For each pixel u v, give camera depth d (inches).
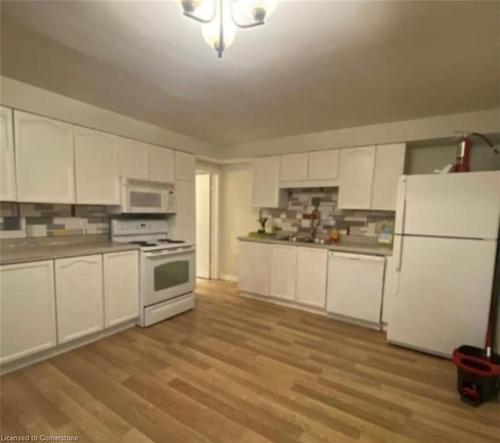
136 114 117.6
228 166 191.0
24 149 90.2
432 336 98.0
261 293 152.7
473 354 84.2
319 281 133.6
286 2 51.9
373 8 53.4
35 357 88.5
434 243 96.6
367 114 114.7
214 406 71.1
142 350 98.3
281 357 95.8
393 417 68.9
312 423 66.3
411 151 133.4
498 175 86.5
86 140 106.7
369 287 120.2
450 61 72.9
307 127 134.6
